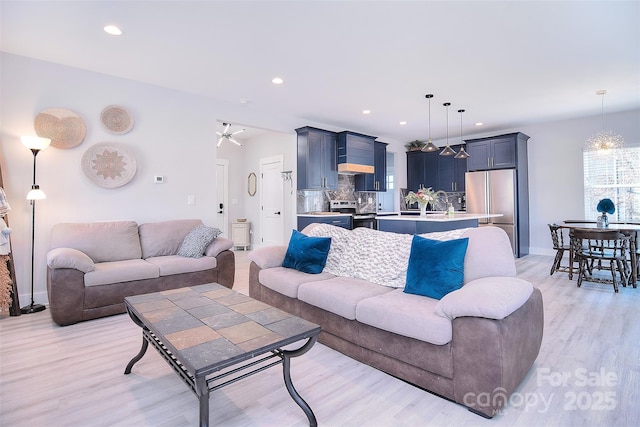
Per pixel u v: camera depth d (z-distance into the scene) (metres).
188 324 1.69
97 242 3.40
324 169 5.97
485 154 6.40
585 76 3.80
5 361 2.23
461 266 2.12
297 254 2.98
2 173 3.20
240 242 7.38
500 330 1.58
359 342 2.18
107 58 3.33
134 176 3.99
